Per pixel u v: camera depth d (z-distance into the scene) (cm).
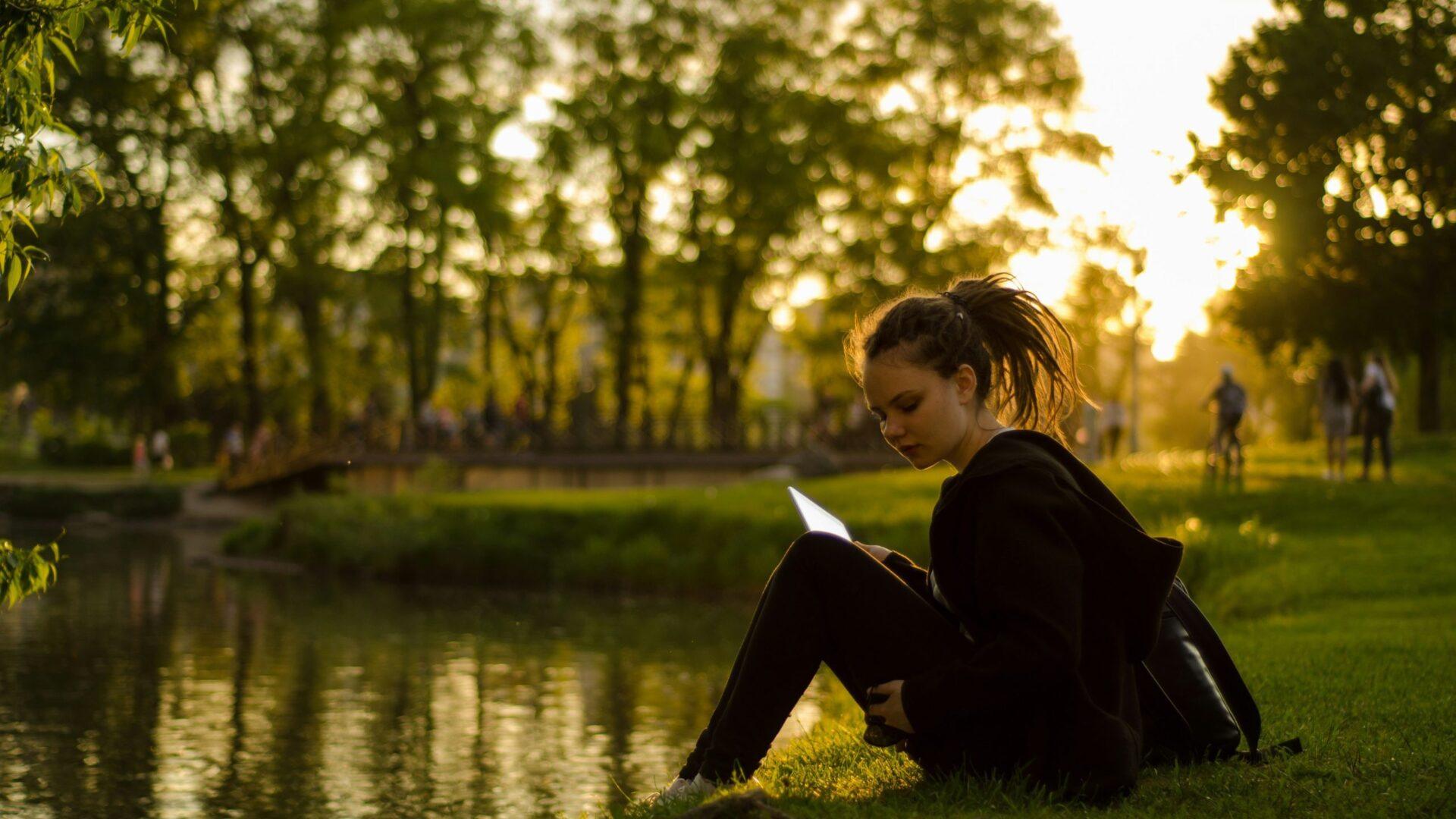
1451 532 1755
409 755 1087
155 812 911
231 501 4203
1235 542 1677
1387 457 2269
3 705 1291
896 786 399
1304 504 2077
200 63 4484
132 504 3869
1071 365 358
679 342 4794
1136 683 380
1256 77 3431
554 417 4697
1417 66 3406
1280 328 3609
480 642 1753
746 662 362
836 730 614
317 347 4709
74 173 508
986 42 4181
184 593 2298
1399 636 899
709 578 2380
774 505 2605
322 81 4553
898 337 339
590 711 1273
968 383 339
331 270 4519
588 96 4469
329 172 4525
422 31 4384
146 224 4416
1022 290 355
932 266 4181
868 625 348
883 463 4262
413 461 3931
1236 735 414
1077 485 338
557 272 4597
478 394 5231
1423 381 3619
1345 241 3456
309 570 2784
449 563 2628
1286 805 368
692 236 4572
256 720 1231
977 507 331
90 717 1240
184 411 5638
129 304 4409
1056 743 348
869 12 4384
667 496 2944
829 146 4403
